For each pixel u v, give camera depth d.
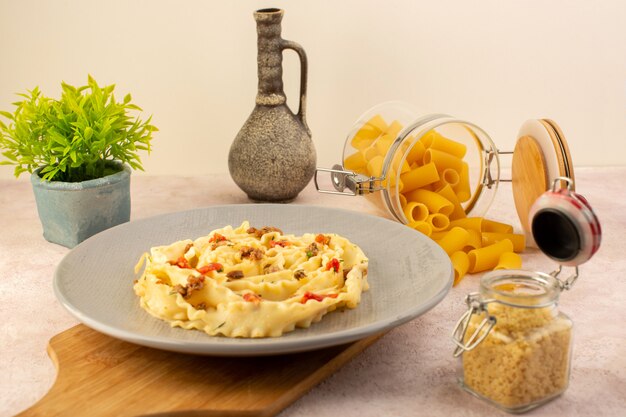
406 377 0.60
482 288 0.56
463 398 0.57
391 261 0.71
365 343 0.62
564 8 1.10
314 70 1.10
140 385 0.56
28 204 0.96
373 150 0.86
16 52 1.08
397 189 0.80
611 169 1.08
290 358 0.59
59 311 0.70
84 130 0.79
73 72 1.09
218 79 1.11
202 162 1.15
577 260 0.56
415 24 1.09
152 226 0.77
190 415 0.54
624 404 0.57
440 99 1.12
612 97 1.14
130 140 0.83
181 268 0.64
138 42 1.09
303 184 0.93
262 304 0.58
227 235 0.73
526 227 0.82
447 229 0.82
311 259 0.67
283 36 1.09
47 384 0.60
